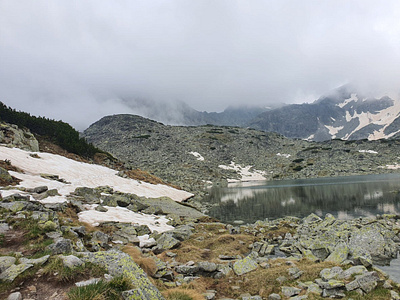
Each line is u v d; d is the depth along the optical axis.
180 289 14.21
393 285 13.99
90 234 20.61
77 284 8.83
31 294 8.30
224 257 23.16
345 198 65.62
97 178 57.56
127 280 9.03
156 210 43.88
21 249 12.56
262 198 76.25
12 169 40.38
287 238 31.03
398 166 171.50
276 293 15.04
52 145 74.50
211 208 62.88
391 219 37.69
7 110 72.88
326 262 18.38
